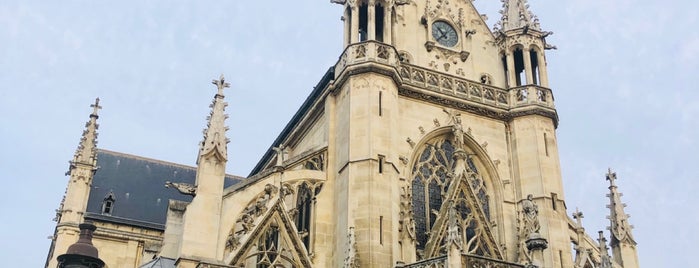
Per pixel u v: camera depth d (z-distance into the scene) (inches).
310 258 1507.1
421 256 1576.0
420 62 1865.2
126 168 2591.0
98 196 2410.2
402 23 1893.5
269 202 1508.4
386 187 1502.2
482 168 1776.6
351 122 1578.5
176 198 2556.6
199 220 1412.4
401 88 1717.5
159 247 1913.1
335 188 1588.3
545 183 1718.8
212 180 1464.1
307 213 1631.4
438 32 1947.6
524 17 1959.9
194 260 1369.3
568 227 1736.0
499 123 1838.1
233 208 1476.4
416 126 1710.1
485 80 1936.5
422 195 1660.9
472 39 1982.0
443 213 1571.1
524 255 1611.7
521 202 1721.2
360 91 1608.0
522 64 1969.7
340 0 1819.6
